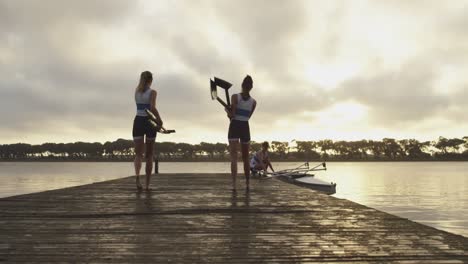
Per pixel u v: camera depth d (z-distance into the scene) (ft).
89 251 10.91
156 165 57.62
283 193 25.93
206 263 9.88
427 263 9.93
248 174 26.71
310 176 64.08
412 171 377.50
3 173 317.42
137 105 24.31
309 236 12.76
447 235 12.84
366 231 13.47
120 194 24.57
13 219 15.52
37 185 155.33
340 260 10.21
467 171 371.15
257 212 17.53
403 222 15.05
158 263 9.85
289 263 9.98
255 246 11.53
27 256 10.41
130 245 11.57
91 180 194.90
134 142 25.05
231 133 25.45
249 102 25.23
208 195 24.31
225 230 13.67
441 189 135.74
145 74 24.11
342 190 131.03
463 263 9.88
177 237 12.62
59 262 9.90
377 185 159.43
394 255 10.58
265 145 49.06
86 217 16.08
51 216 16.24
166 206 19.11
